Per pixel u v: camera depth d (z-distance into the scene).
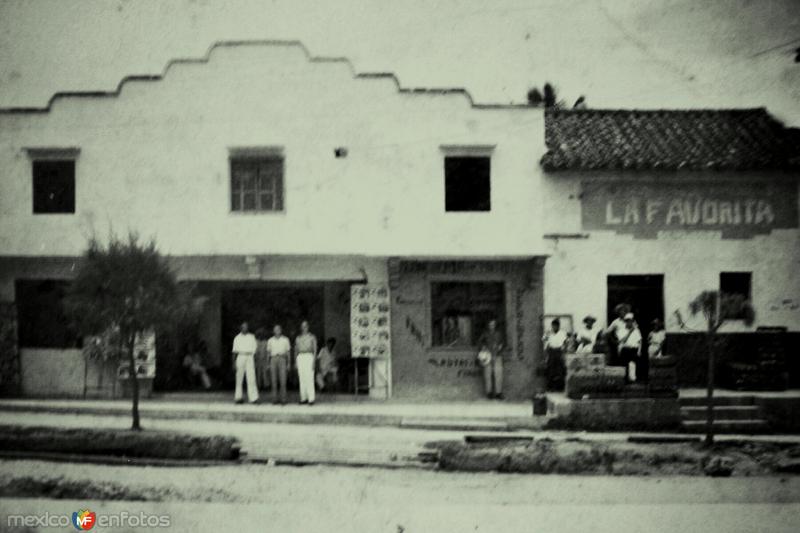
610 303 22.36
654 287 22.39
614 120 23.25
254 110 21.84
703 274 22.19
